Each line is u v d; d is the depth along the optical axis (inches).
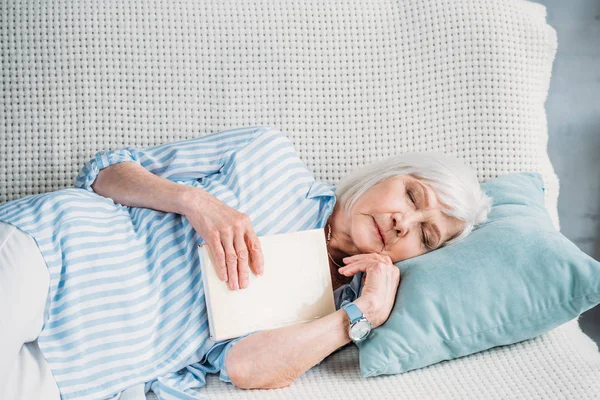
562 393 46.4
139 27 62.4
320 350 48.1
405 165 56.3
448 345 50.1
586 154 84.2
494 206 59.7
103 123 61.8
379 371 48.5
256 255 49.7
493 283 50.6
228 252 48.9
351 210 55.8
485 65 65.7
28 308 42.7
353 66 65.7
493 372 49.4
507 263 51.3
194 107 63.4
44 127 60.8
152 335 48.6
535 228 54.0
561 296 50.1
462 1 66.9
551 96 84.4
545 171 67.1
